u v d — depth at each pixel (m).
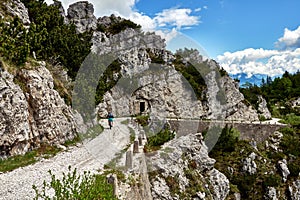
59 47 34.44
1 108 19.70
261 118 65.19
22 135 20.97
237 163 45.09
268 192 42.41
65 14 58.97
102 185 13.45
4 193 14.45
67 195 11.44
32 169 18.48
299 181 45.31
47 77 26.39
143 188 19.88
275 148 51.69
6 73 21.47
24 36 28.48
